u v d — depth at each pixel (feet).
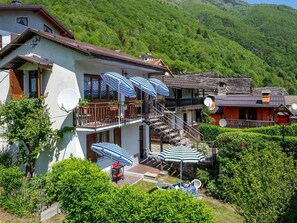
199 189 54.19
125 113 58.13
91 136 50.55
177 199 25.53
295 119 93.91
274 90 166.81
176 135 65.72
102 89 53.47
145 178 55.21
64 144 46.34
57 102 44.96
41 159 48.70
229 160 51.85
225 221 40.86
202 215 24.40
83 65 47.85
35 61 44.55
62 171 36.55
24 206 34.63
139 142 66.64
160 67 66.18
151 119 64.59
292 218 35.22
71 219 28.68
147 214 24.80
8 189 36.22
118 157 42.42
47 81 48.42
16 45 50.42
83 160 40.24
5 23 78.54
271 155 38.37
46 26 94.02
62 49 46.57
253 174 35.63
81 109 45.83
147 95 71.05
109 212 26.32
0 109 42.14
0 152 51.78
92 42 178.60
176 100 88.17
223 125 91.04
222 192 49.57
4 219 33.06
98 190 29.01
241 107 103.19
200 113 111.75
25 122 41.78
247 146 50.21
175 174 59.36
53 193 36.45
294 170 35.86
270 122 93.97
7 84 53.11
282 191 34.81
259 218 33.04
